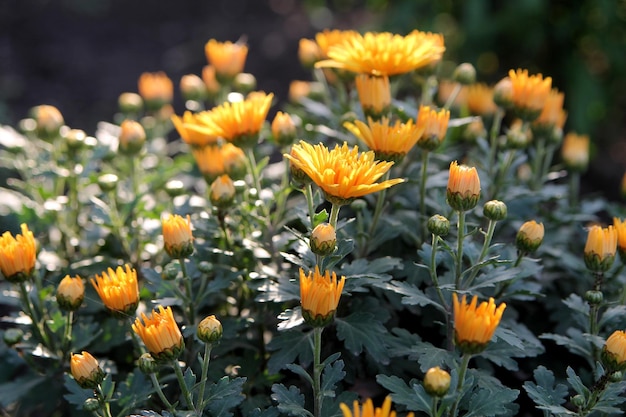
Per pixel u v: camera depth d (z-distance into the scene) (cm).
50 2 812
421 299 197
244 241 222
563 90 559
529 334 218
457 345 163
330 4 799
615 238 201
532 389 193
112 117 610
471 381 177
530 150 306
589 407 189
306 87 332
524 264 228
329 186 173
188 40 746
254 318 229
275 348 207
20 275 212
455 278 201
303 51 306
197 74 678
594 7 528
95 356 254
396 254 242
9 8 791
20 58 697
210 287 218
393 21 553
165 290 215
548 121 276
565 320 245
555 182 487
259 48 718
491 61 577
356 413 147
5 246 209
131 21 788
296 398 188
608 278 245
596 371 207
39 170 287
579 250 285
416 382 190
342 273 207
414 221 243
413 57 223
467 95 321
